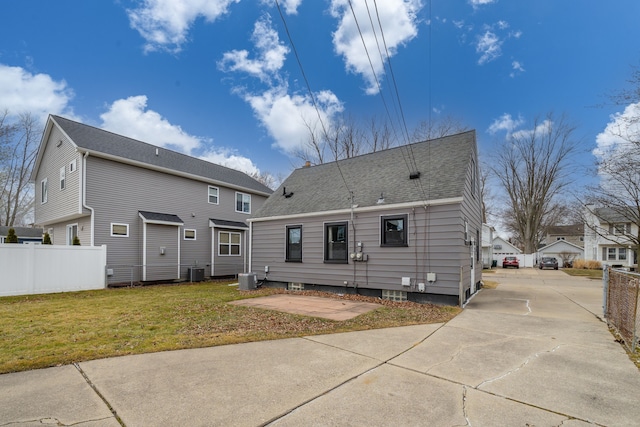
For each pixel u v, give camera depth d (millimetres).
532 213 32625
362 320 6680
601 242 31469
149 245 14898
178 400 3059
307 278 11609
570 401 3117
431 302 8930
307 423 2682
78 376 3605
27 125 26391
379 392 3283
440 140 12102
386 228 9922
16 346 4699
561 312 7797
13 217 26828
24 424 2604
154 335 5387
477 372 3854
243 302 9055
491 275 23250
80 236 14141
